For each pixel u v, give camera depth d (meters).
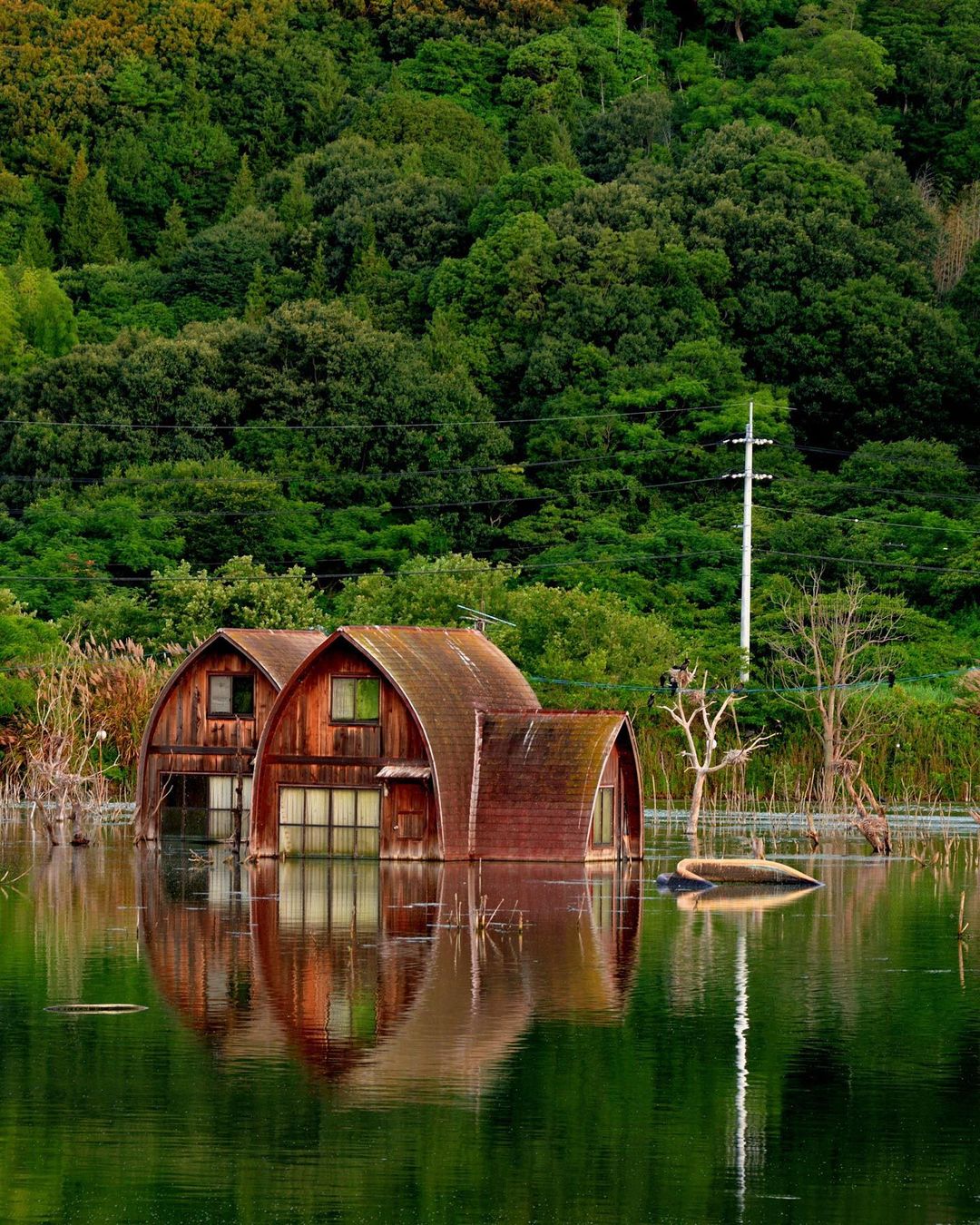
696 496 132.88
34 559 116.56
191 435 135.25
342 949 44.16
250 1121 28.73
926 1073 31.70
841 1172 26.47
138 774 72.81
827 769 87.62
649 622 95.06
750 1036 34.47
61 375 136.75
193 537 123.50
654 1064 32.28
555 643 90.94
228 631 71.19
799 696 92.44
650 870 63.09
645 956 43.50
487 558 132.38
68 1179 26.06
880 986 39.59
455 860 64.88
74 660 88.44
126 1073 31.59
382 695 65.94
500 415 145.50
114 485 126.69
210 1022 35.59
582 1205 25.06
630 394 135.62
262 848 66.75
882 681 91.38
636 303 142.88
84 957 42.88
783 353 144.62
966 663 102.88
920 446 130.50
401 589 101.56
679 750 89.81
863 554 117.62
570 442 135.38
